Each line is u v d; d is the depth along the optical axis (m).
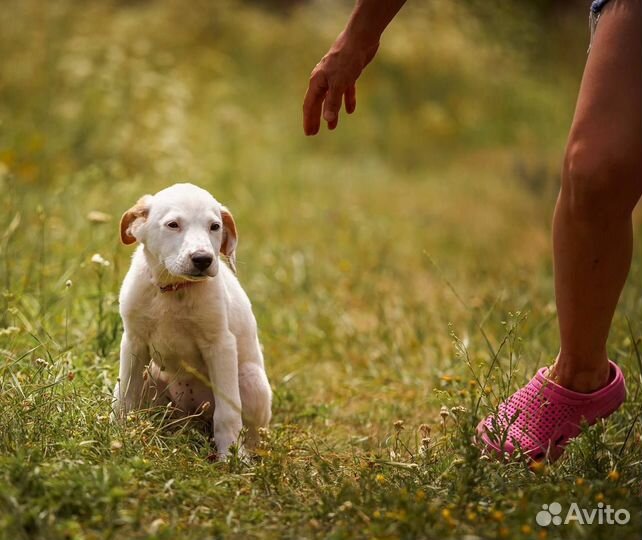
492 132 21.91
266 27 23.94
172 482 4.76
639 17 4.88
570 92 23.67
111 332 7.38
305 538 4.32
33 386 5.81
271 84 21.92
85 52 16.42
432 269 12.12
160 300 5.89
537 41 25.00
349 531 4.32
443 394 6.24
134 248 9.45
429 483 5.04
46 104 14.52
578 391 5.47
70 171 12.82
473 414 5.28
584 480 4.82
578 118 4.89
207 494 4.74
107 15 19.88
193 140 15.84
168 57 18.53
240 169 16.08
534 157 20.17
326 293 10.46
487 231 14.69
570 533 4.24
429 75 23.05
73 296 8.00
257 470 5.07
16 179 11.01
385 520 4.40
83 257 8.52
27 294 7.87
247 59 22.38
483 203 16.73
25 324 7.11
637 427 6.07
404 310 9.84
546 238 14.32
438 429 6.89
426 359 8.68
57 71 15.49
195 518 4.51
